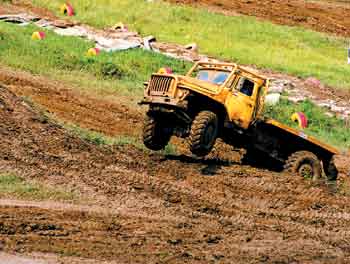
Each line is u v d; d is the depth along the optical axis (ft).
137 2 313.32
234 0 350.84
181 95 133.59
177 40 288.10
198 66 145.59
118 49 247.70
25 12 278.05
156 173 125.59
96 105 181.98
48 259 83.56
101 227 96.89
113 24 289.74
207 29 304.09
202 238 99.35
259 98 143.33
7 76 189.37
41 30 249.96
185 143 156.76
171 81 133.59
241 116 140.46
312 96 246.47
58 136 133.80
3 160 116.67
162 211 108.47
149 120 138.41
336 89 259.80
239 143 144.25
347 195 137.90
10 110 138.31
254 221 112.16
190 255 90.89
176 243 95.35
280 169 149.69
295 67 280.51
